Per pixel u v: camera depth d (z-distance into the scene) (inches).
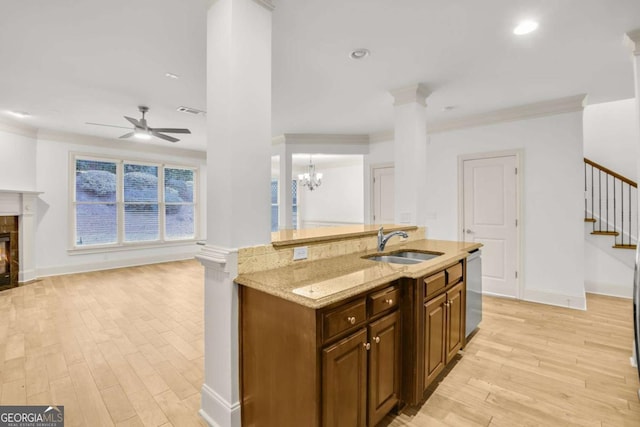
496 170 168.2
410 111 132.4
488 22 87.4
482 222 172.9
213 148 68.9
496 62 111.0
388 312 69.0
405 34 93.6
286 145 216.8
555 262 152.9
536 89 135.3
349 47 101.0
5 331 120.6
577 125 146.5
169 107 159.8
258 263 70.0
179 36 94.3
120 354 102.9
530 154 158.1
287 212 216.8
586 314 139.6
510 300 160.9
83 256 223.8
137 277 209.5
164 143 250.4
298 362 54.1
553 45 99.4
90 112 168.6
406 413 74.2
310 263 80.2
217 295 68.4
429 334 77.0
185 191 278.8
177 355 102.5
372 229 111.3
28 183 198.7
